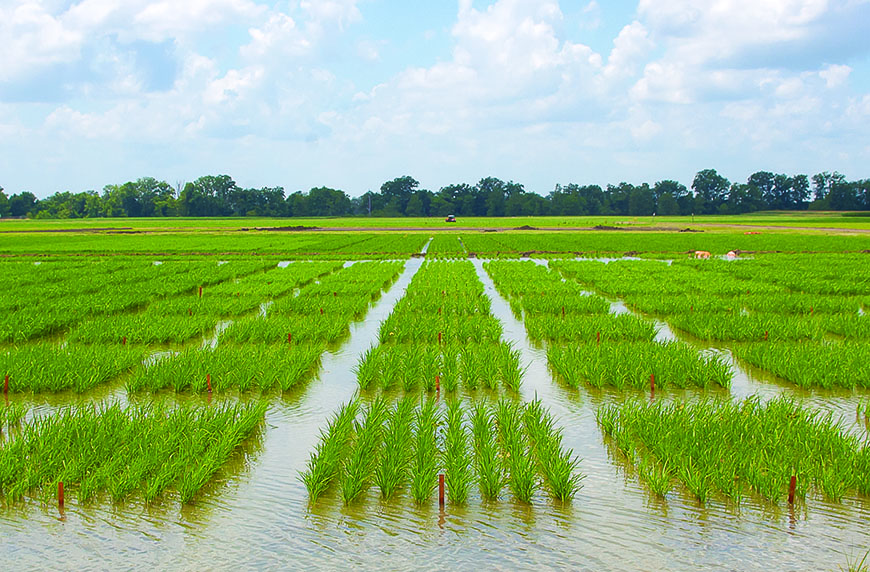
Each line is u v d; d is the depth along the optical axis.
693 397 14.79
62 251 68.25
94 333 20.59
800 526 9.08
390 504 9.80
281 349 18.08
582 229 134.38
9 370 15.53
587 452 11.73
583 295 30.47
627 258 57.78
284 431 12.88
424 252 66.19
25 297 29.33
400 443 11.10
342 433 11.60
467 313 25.48
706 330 21.22
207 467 10.19
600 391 15.30
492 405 14.27
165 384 15.41
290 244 80.69
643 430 11.84
